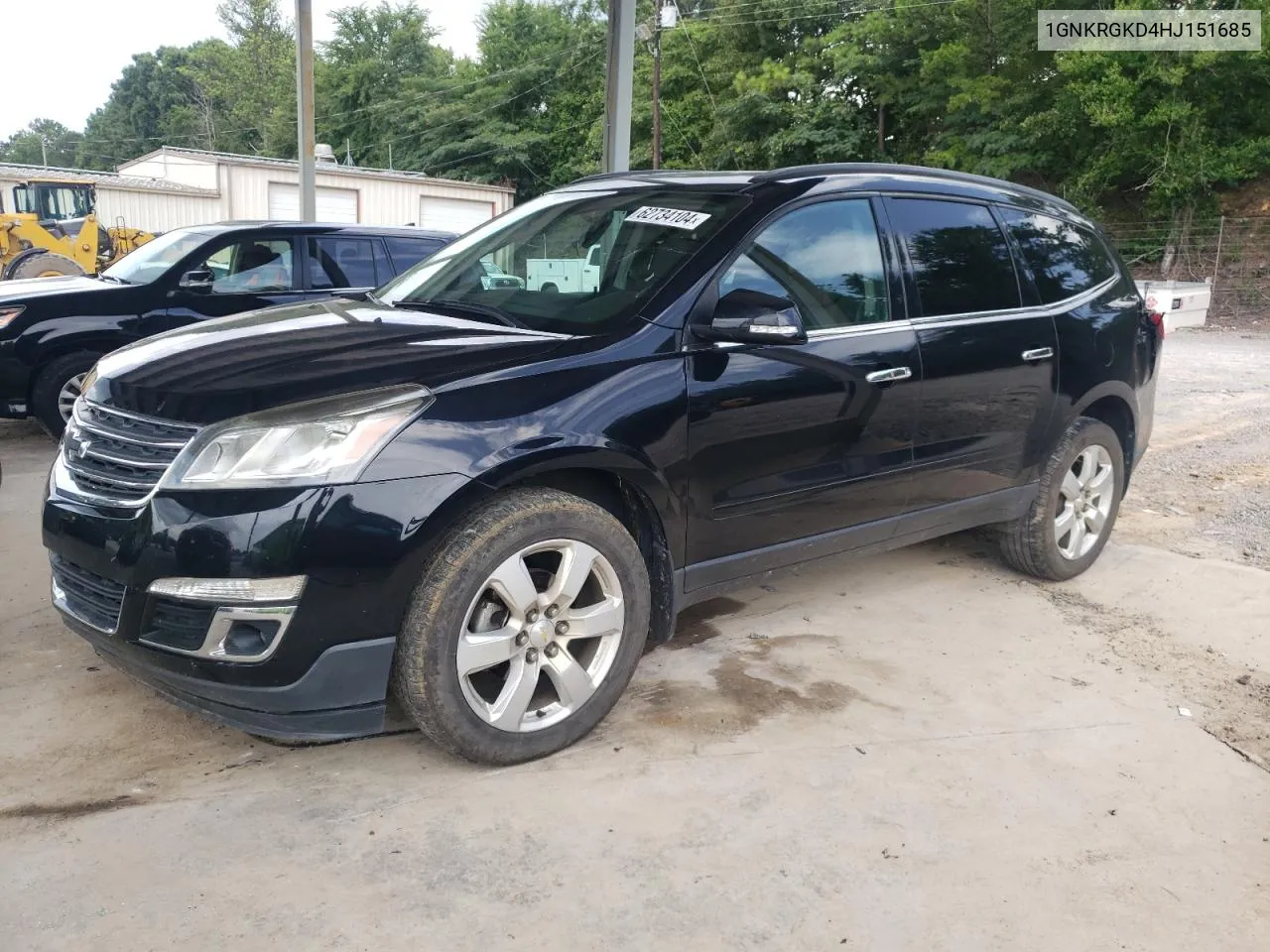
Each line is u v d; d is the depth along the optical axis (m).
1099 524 4.80
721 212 3.46
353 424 2.57
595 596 3.08
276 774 2.88
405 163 53.44
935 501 4.00
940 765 3.04
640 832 2.63
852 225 3.69
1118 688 3.63
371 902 2.31
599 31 50.25
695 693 3.46
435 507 2.61
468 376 2.77
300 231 7.60
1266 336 18.34
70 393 6.82
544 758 2.99
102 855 2.46
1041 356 4.23
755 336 3.06
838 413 3.50
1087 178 26.30
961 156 28.61
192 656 2.56
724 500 3.27
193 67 80.50
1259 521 5.86
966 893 2.43
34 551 4.75
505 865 2.47
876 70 31.64
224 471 2.54
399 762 2.96
